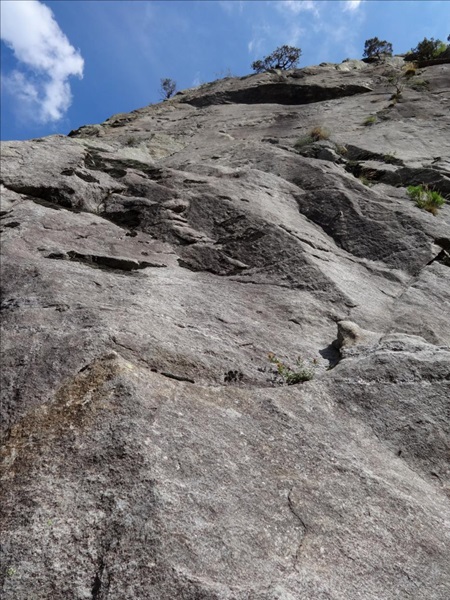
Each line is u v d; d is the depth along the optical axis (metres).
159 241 9.41
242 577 2.91
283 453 4.08
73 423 3.99
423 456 4.39
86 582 2.85
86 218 9.53
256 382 5.38
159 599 2.72
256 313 6.99
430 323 7.16
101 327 5.42
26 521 3.19
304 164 13.79
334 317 7.16
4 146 11.66
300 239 9.55
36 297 6.18
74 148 12.99
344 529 3.43
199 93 30.30
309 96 25.98
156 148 19.62
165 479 3.45
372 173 14.55
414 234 10.07
